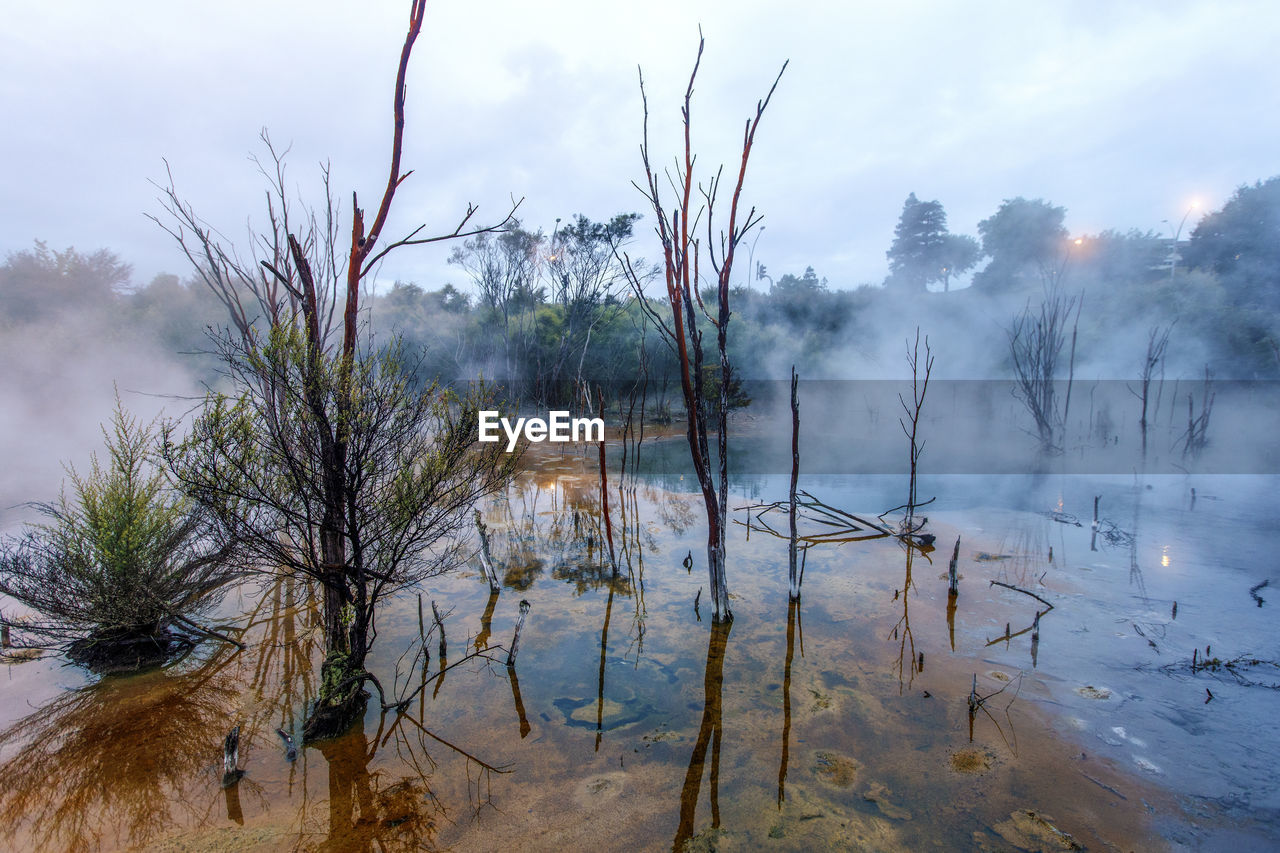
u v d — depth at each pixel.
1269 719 3.53
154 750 3.42
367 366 3.61
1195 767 3.13
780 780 3.12
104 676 4.31
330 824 2.82
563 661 4.49
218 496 3.38
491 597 5.78
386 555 3.96
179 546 4.72
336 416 3.46
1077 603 5.30
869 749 3.38
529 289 20.77
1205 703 3.71
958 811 2.86
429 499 3.84
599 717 3.75
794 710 3.79
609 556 6.98
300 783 3.13
